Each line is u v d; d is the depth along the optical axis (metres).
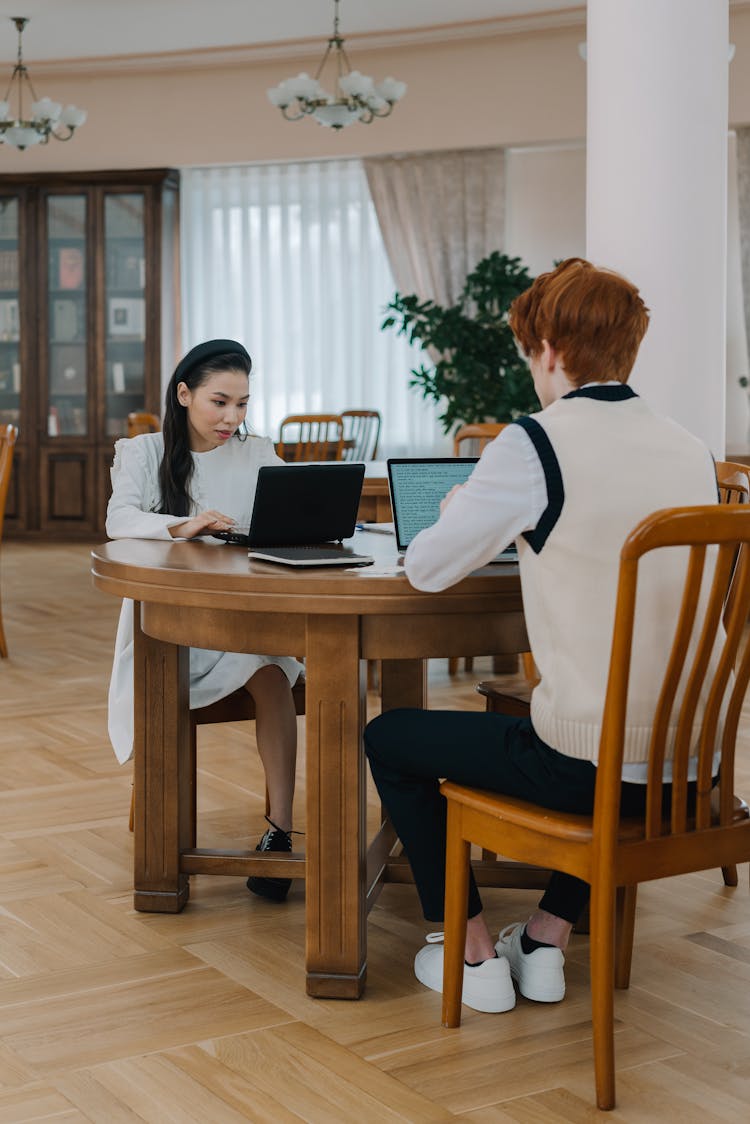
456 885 1.99
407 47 8.55
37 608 6.50
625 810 1.83
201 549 2.37
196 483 2.76
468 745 1.93
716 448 3.31
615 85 3.23
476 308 8.73
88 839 2.97
